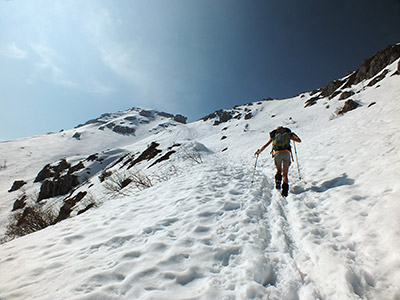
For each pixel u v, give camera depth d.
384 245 1.87
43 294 1.87
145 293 1.76
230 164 9.68
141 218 3.81
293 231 2.84
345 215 2.71
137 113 182.38
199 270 2.08
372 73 34.62
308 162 6.56
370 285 1.57
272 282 1.93
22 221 11.44
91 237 3.24
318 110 36.12
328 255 2.01
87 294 1.77
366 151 4.99
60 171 53.19
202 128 72.25
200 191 4.88
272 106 69.69
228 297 1.68
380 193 2.79
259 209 3.66
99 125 141.00
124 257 2.39
